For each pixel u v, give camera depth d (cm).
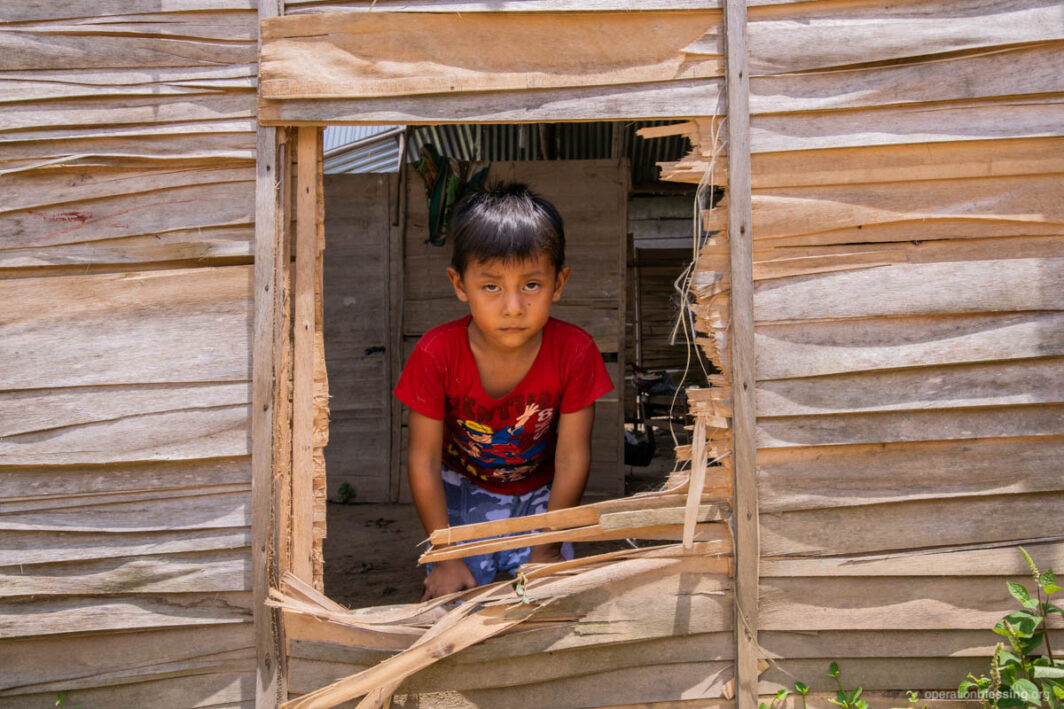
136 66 205
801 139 203
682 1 201
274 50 201
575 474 249
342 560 357
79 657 209
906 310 205
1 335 205
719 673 212
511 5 199
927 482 208
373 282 478
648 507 208
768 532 208
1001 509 209
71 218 207
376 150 689
